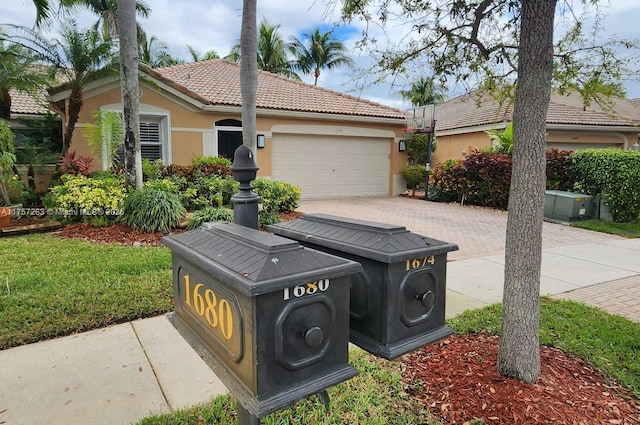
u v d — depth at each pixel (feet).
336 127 44.27
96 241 20.83
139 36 70.13
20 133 37.52
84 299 13.02
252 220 6.56
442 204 42.16
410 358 9.77
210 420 7.59
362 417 7.72
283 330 3.86
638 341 10.78
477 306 13.70
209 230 5.60
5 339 10.54
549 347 10.43
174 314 6.05
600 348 10.43
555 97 59.82
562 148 50.62
